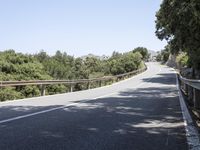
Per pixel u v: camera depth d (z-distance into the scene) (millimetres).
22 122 10609
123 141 8055
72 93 26484
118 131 9352
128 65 87000
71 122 10727
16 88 33719
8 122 10586
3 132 8930
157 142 8000
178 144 7812
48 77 44375
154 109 14773
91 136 8586
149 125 10438
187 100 18594
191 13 23828
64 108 14742
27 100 19406
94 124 10438
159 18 38656
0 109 14336
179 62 85688
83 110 14062
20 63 45156
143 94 24750
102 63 93375
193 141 8133
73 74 67062
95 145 7590
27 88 34031
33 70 42844
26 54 48594
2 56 44969
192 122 11031
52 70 61875
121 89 32062
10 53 47594
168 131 9445
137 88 33375
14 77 39750
